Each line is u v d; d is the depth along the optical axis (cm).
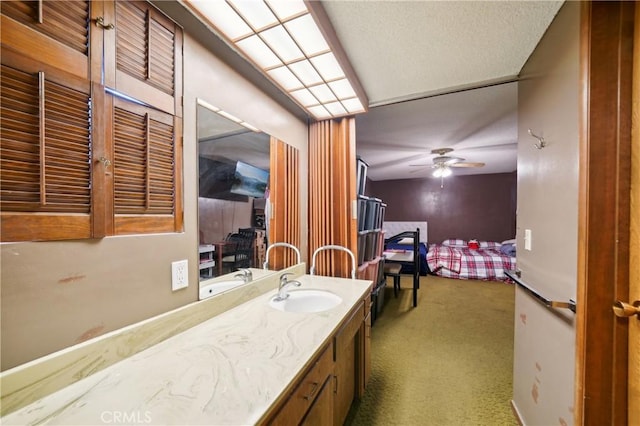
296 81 161
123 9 89
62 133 74
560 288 110
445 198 653
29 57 68
